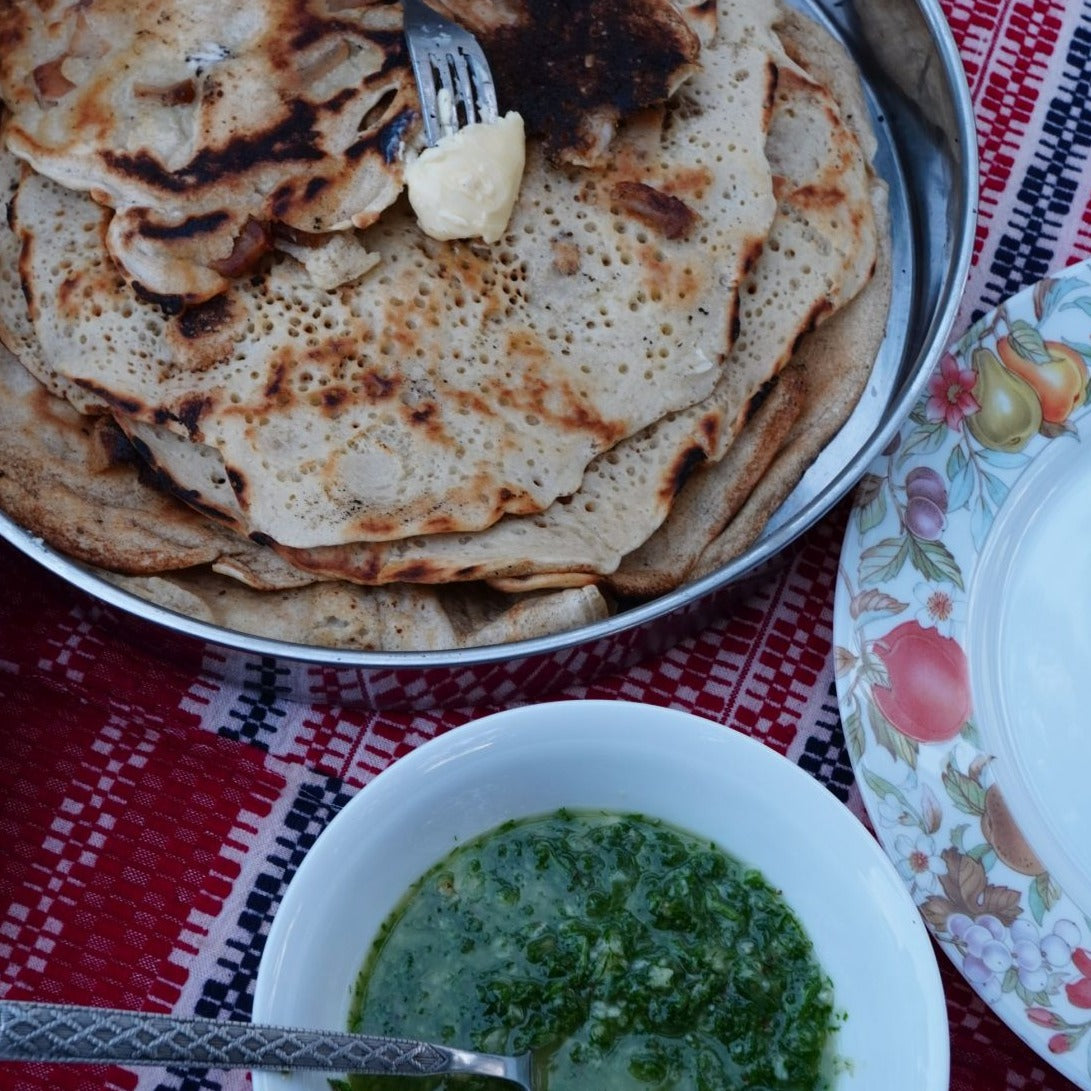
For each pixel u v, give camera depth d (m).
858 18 0.70
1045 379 0.66
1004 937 0.61
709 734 0.56
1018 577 0.65
